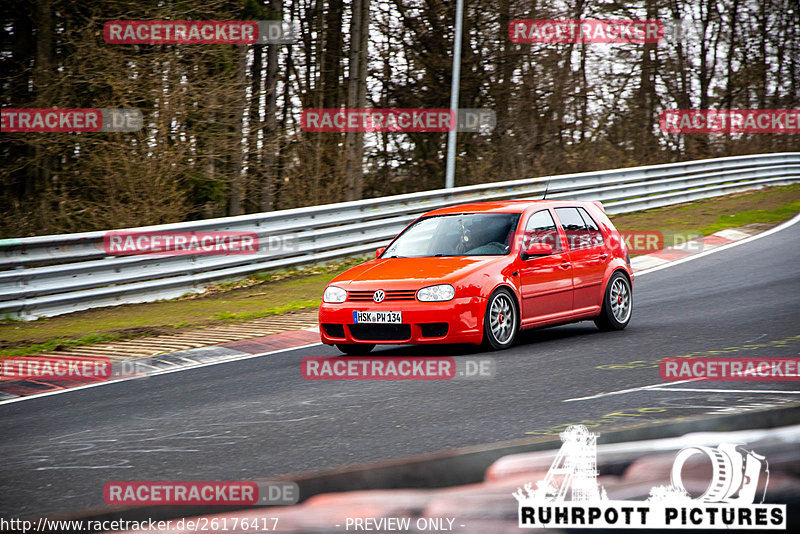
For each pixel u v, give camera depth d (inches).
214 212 2748.5
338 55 3799.2
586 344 1099.9
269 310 1577.3
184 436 737.6
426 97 3878.0
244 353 1210.0
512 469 495.5
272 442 692.1
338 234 2105.1
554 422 688.4
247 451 668.7
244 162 2827.3
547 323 1157.7
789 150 4498.0
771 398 730.2
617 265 1259.8
